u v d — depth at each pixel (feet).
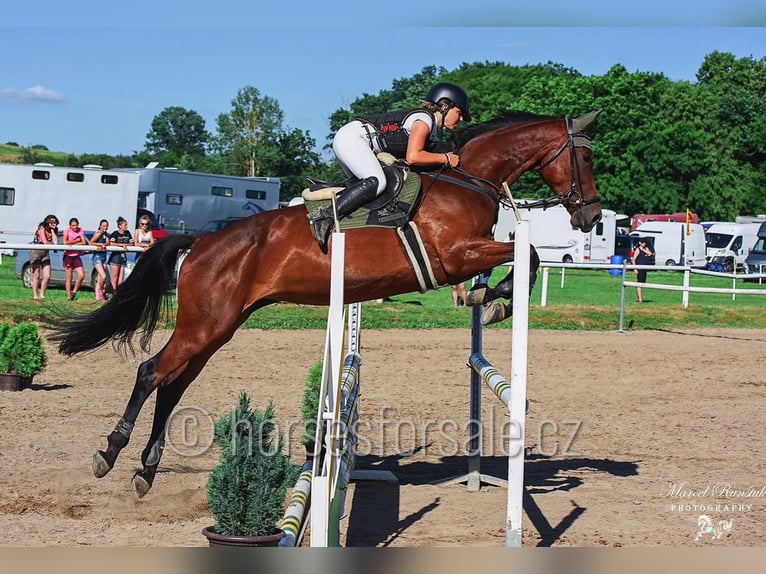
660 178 162.91
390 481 20.85
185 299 18.72
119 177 83.41
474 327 20.83
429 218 18.56
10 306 47.50
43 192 81.35
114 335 19.69
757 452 23.95
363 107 196.65
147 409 27.53
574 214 20.83
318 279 18.53
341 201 18.13
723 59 178.19
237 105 215.10
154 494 18.92
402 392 31.86
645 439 25.44
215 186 94.43
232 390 31.01
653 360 41.55
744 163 170.71
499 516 17.99
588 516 17.84
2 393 29.58
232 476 12.96
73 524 16.65
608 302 71.15
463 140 20.49
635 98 161.99
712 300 81.35
